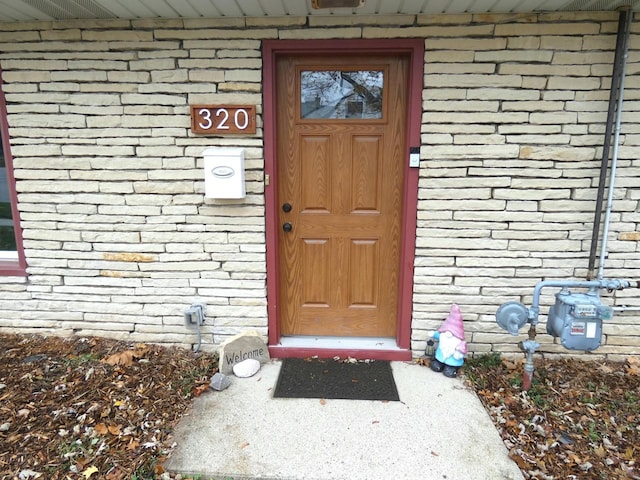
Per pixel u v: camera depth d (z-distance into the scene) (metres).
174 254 3.17
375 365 3.14
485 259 3.03
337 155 3.10
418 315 3.15
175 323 3.28
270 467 2.19
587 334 2.64
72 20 2.87
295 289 3.33
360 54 2.91
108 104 2.97
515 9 2.65
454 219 2.99
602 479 2.12
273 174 3.01
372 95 3.03
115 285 3.26
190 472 2.16
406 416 2.57
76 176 3.09
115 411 2.56
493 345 3.16
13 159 3.09
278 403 2.68
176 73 2.90
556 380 2.91
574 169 2.88
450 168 2.92
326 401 2.71
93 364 3.02
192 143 3.00
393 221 3.18
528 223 2.96
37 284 3.31
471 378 2.94
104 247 3.20
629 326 3.10
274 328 3.24
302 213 3.20
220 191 2.90
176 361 3.13
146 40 2.87
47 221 3.19
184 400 2.69
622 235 2.94
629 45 2.71
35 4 2.58
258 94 2.90
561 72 2.76
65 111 3.00
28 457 2.20
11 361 3.05
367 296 3.32
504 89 2.80
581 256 2.99
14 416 2.46
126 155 3.04
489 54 2.76
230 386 2.86
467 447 2.32
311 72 3.01
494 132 2.86
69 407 2.56
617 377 2.96
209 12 2.72
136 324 3.31
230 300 3.22
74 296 3.30
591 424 2.48
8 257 3.38
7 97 3.00
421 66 2.80
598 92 2.77
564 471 2.17
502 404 2.67
